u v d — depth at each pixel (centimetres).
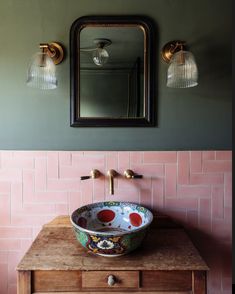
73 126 135
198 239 138
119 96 135
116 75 134
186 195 137
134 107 135
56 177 136
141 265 97
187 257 103
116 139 136
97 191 136
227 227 138
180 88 136
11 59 135
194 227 137
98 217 129
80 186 136
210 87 136
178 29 134
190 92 137
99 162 136
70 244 113
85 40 133
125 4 133
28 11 134
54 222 135
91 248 100
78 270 96
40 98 136
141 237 102
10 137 136
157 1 134
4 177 136
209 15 135
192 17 135
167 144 137
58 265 97
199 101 137
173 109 136
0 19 134
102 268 96
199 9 135
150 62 133
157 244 114
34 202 136
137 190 136
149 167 136
